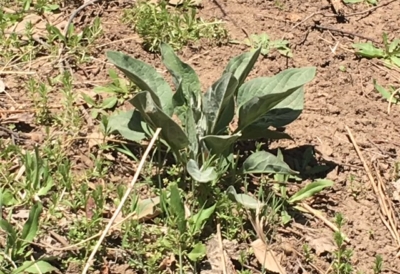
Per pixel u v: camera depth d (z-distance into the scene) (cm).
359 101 150
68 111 134
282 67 155
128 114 128
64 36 151
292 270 115
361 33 169
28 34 150
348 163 136
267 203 122
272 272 114
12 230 108
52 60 148
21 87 142
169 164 127
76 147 130
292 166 132
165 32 155
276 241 118
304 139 139
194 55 154
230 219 117
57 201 117
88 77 146
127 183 125
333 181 131
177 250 112
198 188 120
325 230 122
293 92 127
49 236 114
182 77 130
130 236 114
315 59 159
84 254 112
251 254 116
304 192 125
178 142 120
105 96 141
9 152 126
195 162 118
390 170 136
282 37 163
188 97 128
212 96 120
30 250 111
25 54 148
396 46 165
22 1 161
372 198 130
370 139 142
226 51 156
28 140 130
